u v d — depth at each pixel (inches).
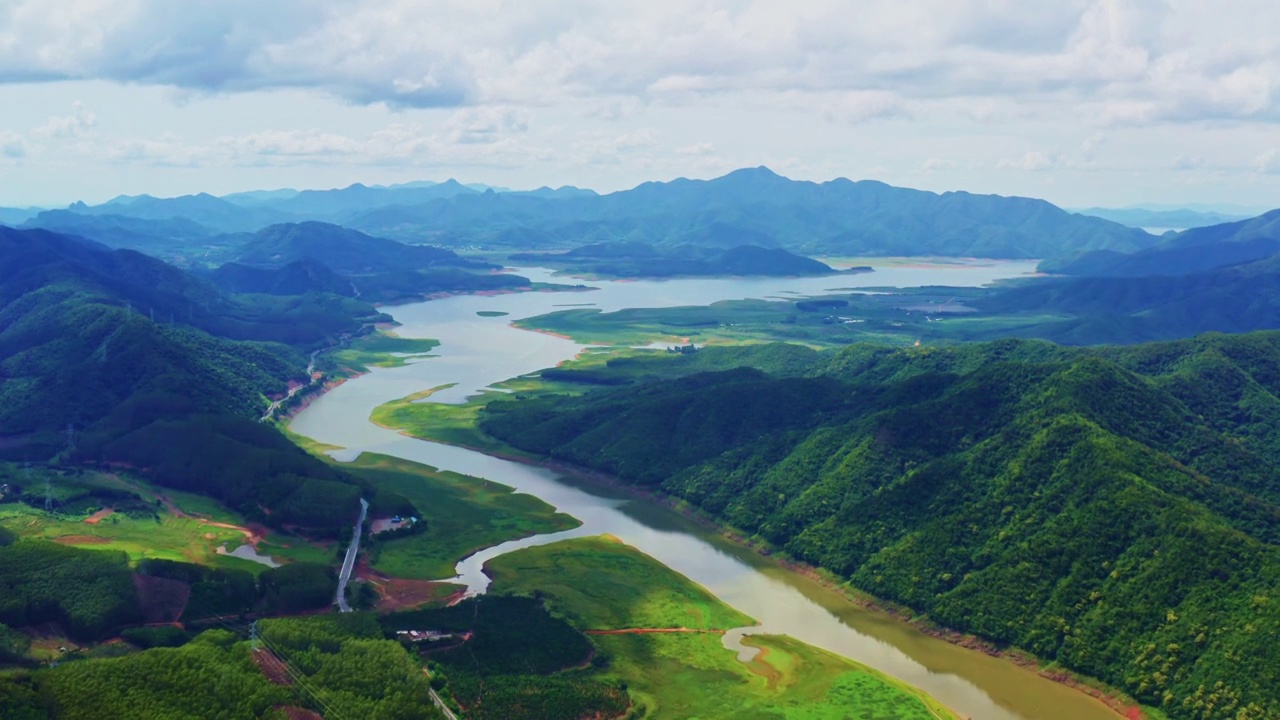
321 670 7249.0
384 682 7135.8
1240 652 7332.7
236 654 7322.8
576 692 7406.5
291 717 6692.9
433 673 7573.8
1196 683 7372.1
